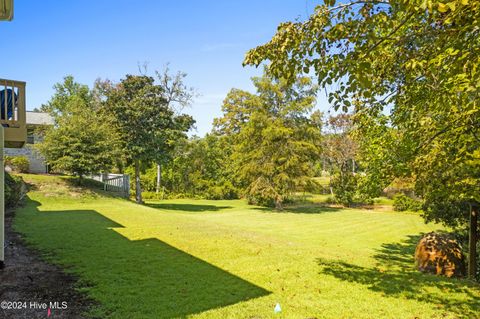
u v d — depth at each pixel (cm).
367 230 1477
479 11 268
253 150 2195
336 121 2580
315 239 1236
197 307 404
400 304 448
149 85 2092
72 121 1748
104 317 363
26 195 1504
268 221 1694
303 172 2164
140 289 456
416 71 445
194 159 3181
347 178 2520
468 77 343
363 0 327
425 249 716
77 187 1788
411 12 304
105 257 609
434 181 566
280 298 450
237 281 514
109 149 1811
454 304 454
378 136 714
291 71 356
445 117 510
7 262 548
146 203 2372
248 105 2338
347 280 548
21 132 665
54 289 438
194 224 1095
